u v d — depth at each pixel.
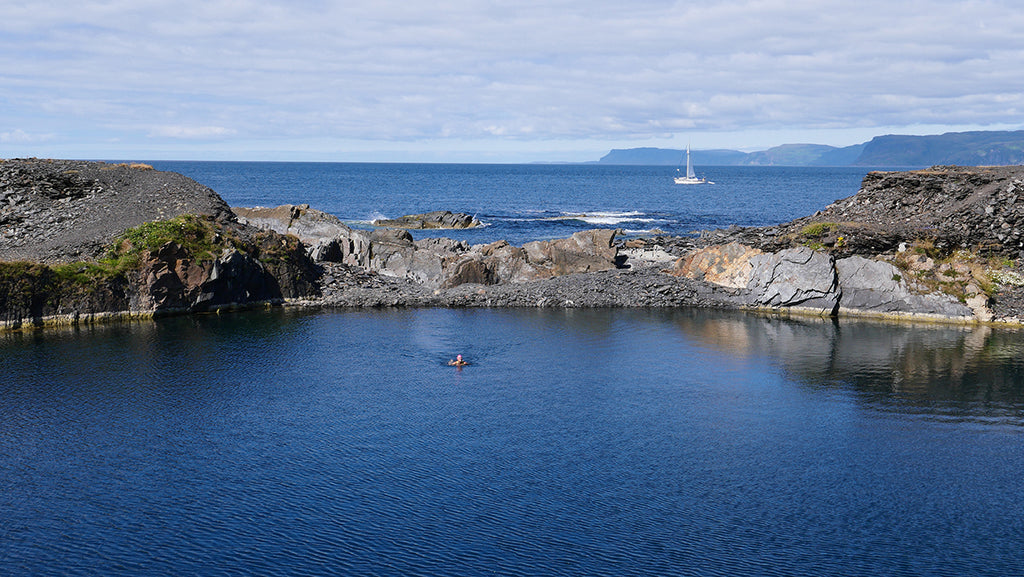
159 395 50.50
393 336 67.94
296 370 56.94
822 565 31.23
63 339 64.88
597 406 49.81
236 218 89.56
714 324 74.50
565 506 35.91
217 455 41.00
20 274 68.19
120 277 72.62
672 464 40.69
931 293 76.94
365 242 93.69
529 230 145.25
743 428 46.09
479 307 82.06
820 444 43.66
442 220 148.38
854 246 82.56
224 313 76.94
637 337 68.75
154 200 86.12
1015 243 78.75
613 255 90.50
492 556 31.61
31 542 32.19
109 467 39.28
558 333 69.94
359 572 30.39
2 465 39.16
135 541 32.41
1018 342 67.25
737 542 32.91
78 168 92.25
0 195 84.19
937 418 48.00
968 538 33.47
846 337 69.31
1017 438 44.75
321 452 41.59
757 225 159.38
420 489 37.41
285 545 32.25
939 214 86.25
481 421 46.72
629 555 31.77
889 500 36.91
